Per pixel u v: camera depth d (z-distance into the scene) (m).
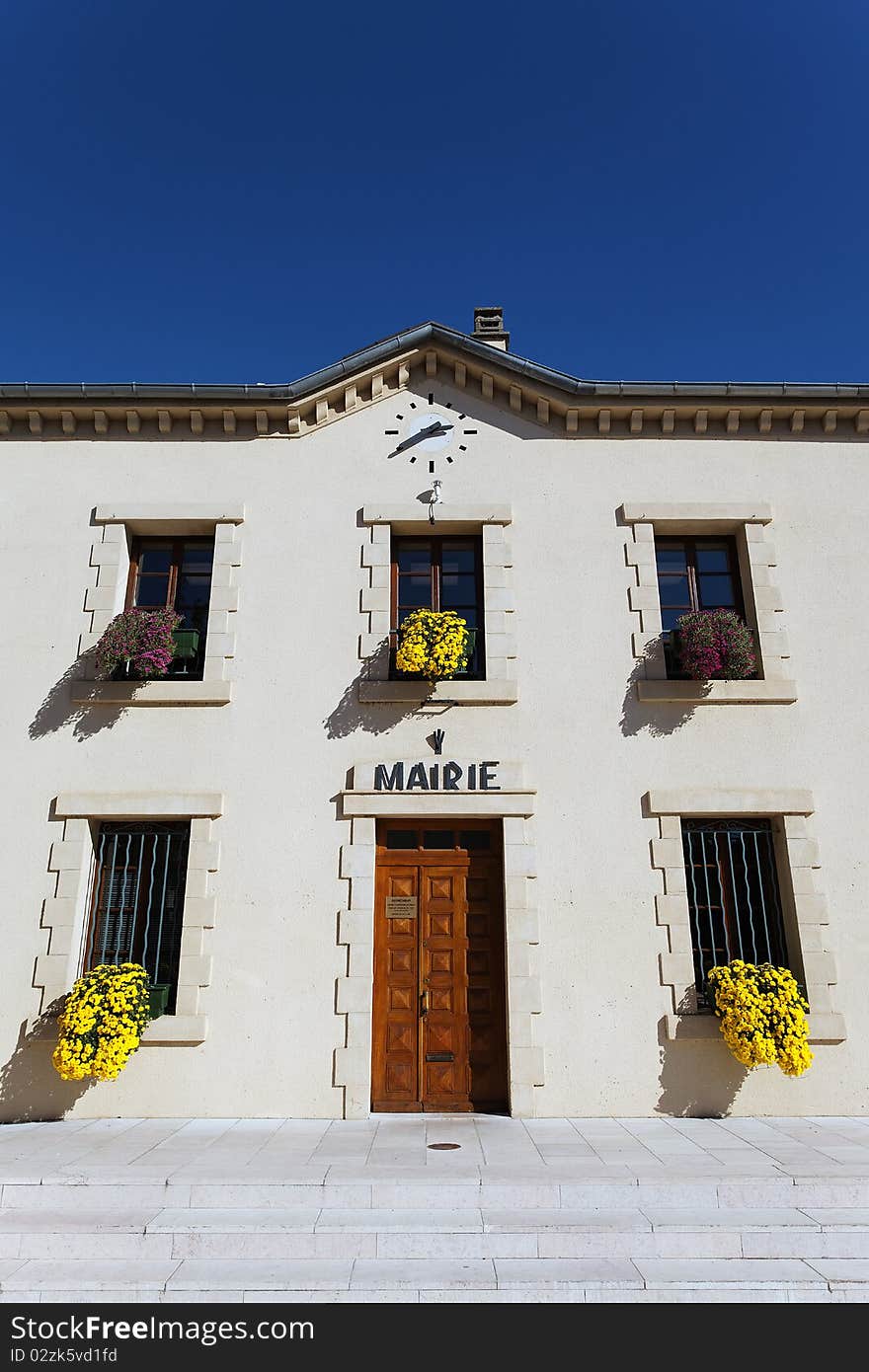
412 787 7.60
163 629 7.85
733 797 7.61
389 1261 4.76
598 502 8.49
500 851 7.72
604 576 8.27
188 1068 7.03
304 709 7.88
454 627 7.82
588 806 7.63
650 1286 4.46
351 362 8.59
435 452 8.65
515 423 8.75
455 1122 6.80
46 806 7.63
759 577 8.28
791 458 8.66
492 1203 5.12
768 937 7.53
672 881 7.44
